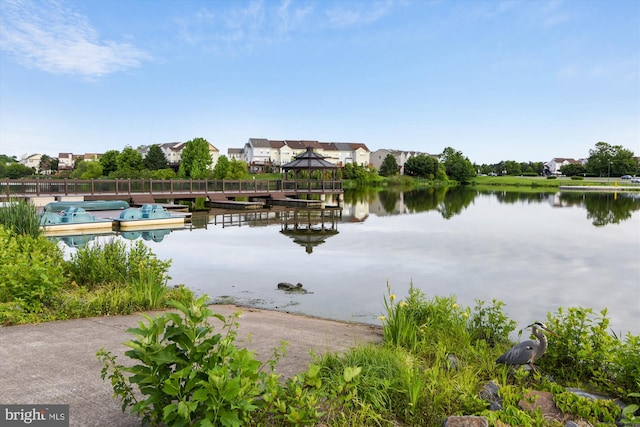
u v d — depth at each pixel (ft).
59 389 11.85
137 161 236.02
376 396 11.09
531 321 23.35
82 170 247.09
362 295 29.04
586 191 225.76
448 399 11.37
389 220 81.71
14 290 19.53
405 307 18.01
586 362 14.19
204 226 69.31
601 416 11.02
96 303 20.94
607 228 69.10
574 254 45.37
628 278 34.12
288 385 10.15
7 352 14.73
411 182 276.41
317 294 29.27
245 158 312.29
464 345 15.66
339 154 316.40
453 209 108.58
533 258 42.93
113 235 56.90
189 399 8.49
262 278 33.96
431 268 38.06
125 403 9.34
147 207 67.05
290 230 65.57
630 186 251.39
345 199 148.97
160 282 24.22
